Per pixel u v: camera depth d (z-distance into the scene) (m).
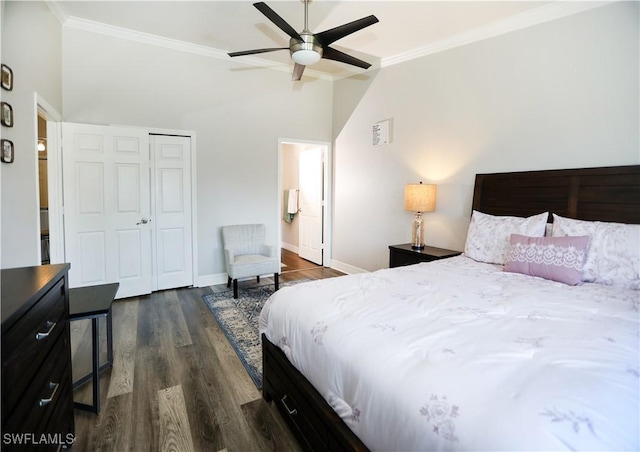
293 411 1.57
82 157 3.36
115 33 3.49
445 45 3.43
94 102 3.45
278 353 1.74
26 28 2.48
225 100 4.20
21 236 2.34
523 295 1.75
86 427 1.68
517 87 2.88
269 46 3.90
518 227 2.59
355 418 1.12
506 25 2.93
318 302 1.65
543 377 0.93
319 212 5.44
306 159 5.79
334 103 5.04
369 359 1.13
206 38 3.69
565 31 2.58
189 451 1.54
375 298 1.69
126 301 3.60
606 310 1.53
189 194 4.05
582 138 2.52
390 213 4.20
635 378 0.94
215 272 4.30
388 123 4.14
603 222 2.26
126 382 2.08
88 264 3.45
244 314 3.25
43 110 2.86
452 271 2.33
